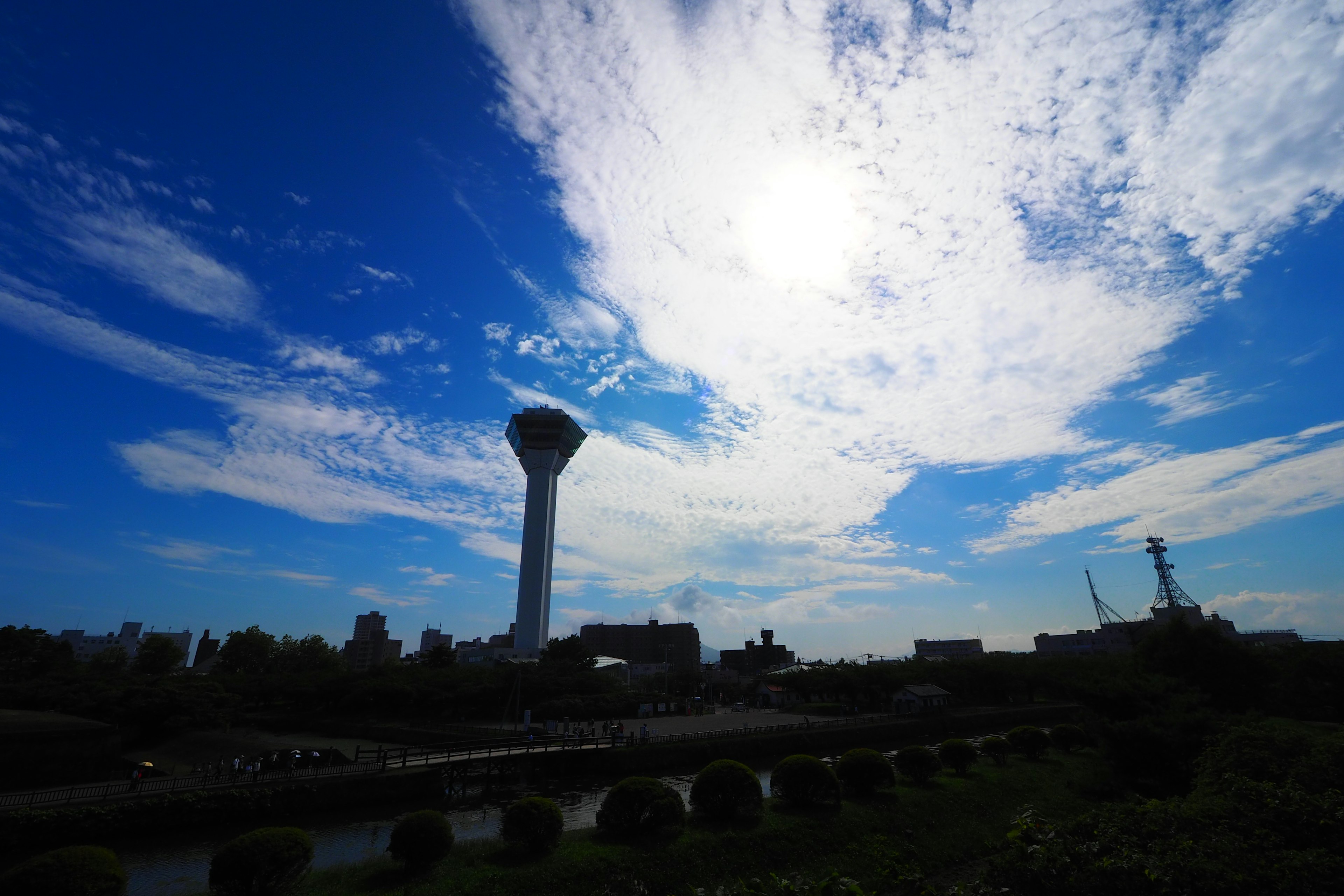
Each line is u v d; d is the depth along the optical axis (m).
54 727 41.88
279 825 33.72
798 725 63.50
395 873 23.70
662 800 27.98
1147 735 34.56
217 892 21.50
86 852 20.14
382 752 40.09
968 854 28.75
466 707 81.44
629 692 87.69
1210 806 16.16
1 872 27.31
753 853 26.83
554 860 24.59
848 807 32.03
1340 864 12.59
